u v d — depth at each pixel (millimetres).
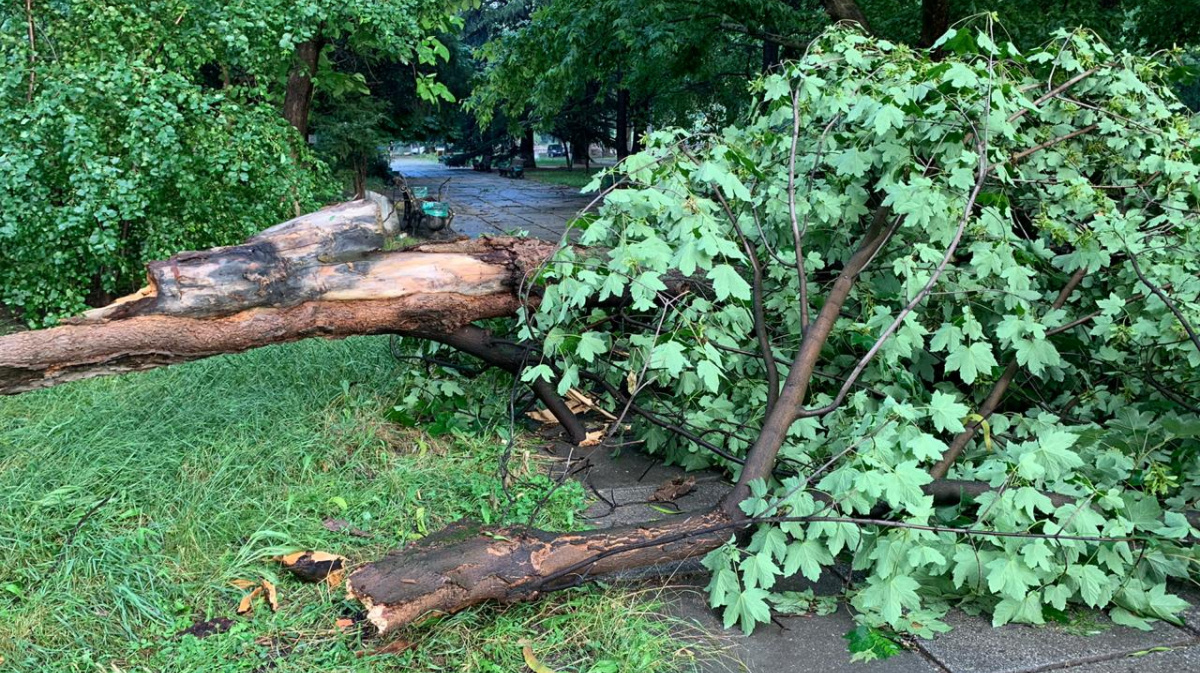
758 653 2336
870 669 2254
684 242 3053
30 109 5027
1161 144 3502
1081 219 3393
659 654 2289
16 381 2654
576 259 3434
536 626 2391
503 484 3092
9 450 3369
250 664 2217
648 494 3418
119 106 5078
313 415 3771
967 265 3365
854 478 2379
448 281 3371
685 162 3479
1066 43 3648
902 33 9312
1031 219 3523
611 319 3650
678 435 3676
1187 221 3279
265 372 4332
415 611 2215
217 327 2941
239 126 5590
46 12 5250
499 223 13422
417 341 4254
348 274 3191
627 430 3881
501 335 3861
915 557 2346
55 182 5387
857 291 3555
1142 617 2500
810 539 2438
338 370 4352
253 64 5652
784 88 3693
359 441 3566
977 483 2766
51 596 2420
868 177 3646
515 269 3486
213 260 2924
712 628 2459
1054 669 2252
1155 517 2580
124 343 2768
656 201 3084
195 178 5504
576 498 3254
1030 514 2434
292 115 7707
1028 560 2354
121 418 3672
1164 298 2889
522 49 12297
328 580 2572
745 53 16812
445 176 29000
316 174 6441
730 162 3621
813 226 3611
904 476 2350
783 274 3559
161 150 5117
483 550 2357
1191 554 2463
